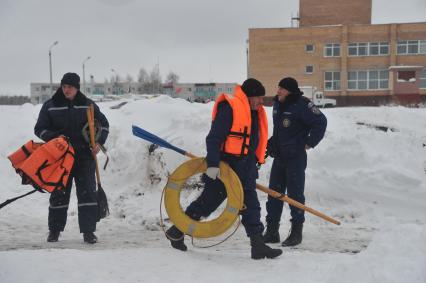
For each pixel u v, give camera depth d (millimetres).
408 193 7664
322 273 4086
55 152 5238
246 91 4887
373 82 54156
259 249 4770
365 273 3707
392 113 10344
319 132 5750
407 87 39719
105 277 4047
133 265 4383
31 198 8375
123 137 9719
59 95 5805
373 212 7336
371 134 9133
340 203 7559
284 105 5906
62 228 5992
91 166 5898
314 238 6270
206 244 5887
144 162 8461
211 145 4684
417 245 3971
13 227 6875
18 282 3824
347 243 6004
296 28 55094
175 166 8180
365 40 54031
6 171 9492
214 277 4109
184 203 7566
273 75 55781
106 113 11422
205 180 4973
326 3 58812
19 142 10586
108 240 6152
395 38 53312
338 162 8312
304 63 55094
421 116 10172
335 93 54719
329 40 54562
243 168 4879
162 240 6160
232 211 4770
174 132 8828
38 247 5637
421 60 53219
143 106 11055
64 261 4379
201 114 9500
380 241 4188
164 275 4141
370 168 8172
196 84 79062
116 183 8453
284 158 5914
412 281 3543
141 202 7773
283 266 4445
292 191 5895
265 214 7215
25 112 13297
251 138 4922
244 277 4113
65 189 5898
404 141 8984
